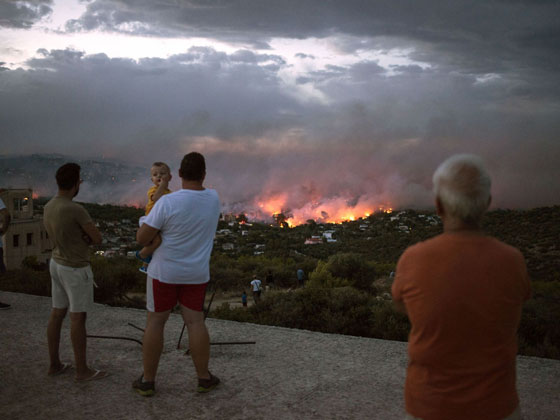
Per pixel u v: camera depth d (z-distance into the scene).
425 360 1.49
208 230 3.12
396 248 104.56
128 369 3.68
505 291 1.45
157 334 3.12
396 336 8.05
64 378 3.47
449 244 1.51
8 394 3.19
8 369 3.66
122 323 5.10
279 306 10.52
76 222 3.29
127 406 3.00
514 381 1.50
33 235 36.56
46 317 5.30
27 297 6.32
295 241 134.12
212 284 24.98
